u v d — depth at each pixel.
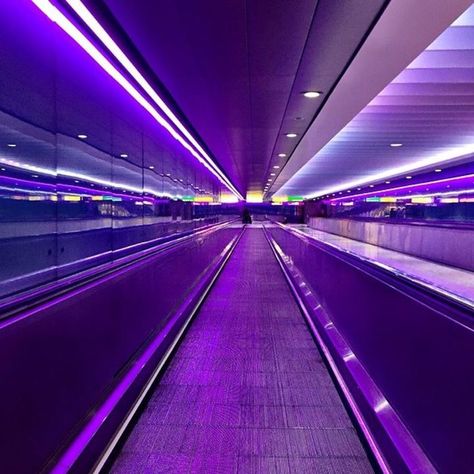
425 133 8.67
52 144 3.26
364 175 17.50
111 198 4.52
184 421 2.91
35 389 1.92
